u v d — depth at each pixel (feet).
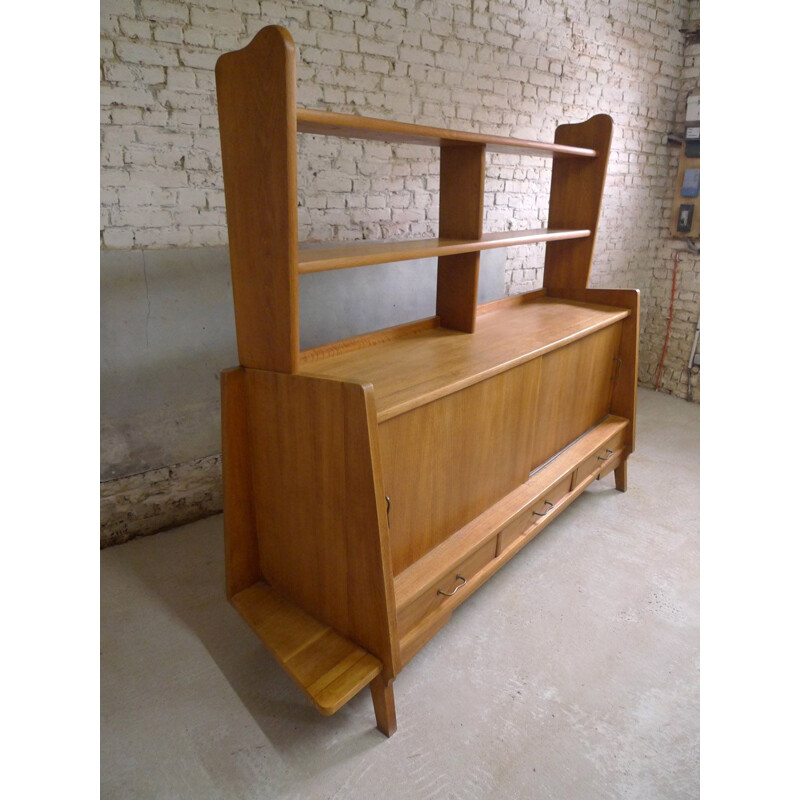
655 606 7.32
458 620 7.07
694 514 9.48
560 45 11.73
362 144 9.31
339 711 5.83
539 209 12.80
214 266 8.24
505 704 5.90
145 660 6.44
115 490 8.27
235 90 4.82
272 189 4.80
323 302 9.43
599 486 10.44
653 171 14.87
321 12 8.34
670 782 5.10
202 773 5.18
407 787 5.06
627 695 6.01
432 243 6.90
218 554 8.31
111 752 5.35
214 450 9.03
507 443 7.05
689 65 14.56
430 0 9.45
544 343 7.32
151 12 7.05
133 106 7.22
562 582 7.77
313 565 5.70
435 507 6.10
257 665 6.39
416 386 5.68
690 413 14.12
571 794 5.00
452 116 10.36
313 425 5.13
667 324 15.58
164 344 8.08
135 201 7.50
